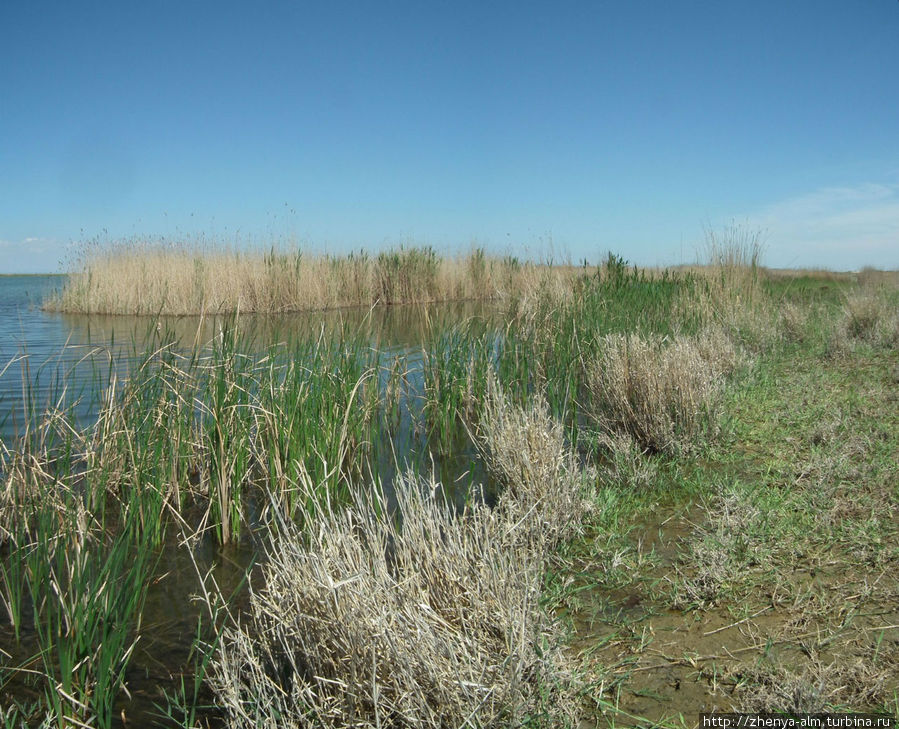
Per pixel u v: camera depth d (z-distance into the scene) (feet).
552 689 8.19
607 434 19.03
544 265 40.06
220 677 8.17
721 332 29.96
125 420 16.15
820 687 7.90
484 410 20.49
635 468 16.02
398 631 7.60
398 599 8.02
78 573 10.29
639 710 8.16
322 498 14.93
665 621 10.02
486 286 77.00
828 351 30.25
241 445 15.10
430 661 7.41
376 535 9.25
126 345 34.83
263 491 16.78
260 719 7.51
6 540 13.53
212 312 54.29
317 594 7.88
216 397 15.62
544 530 12.44
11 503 13.53
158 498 13.84
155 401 16.87
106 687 8.67
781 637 9.27
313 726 7.28
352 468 18.13
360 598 7.55
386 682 7.44
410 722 7.18
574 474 14.16
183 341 35.88
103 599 10.21
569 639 9.70
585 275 36.70
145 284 56.29
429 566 9.15
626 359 19.15
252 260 61.67
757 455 16.99
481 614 8.54
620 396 18.74
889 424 18.03
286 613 8.23
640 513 14.12
